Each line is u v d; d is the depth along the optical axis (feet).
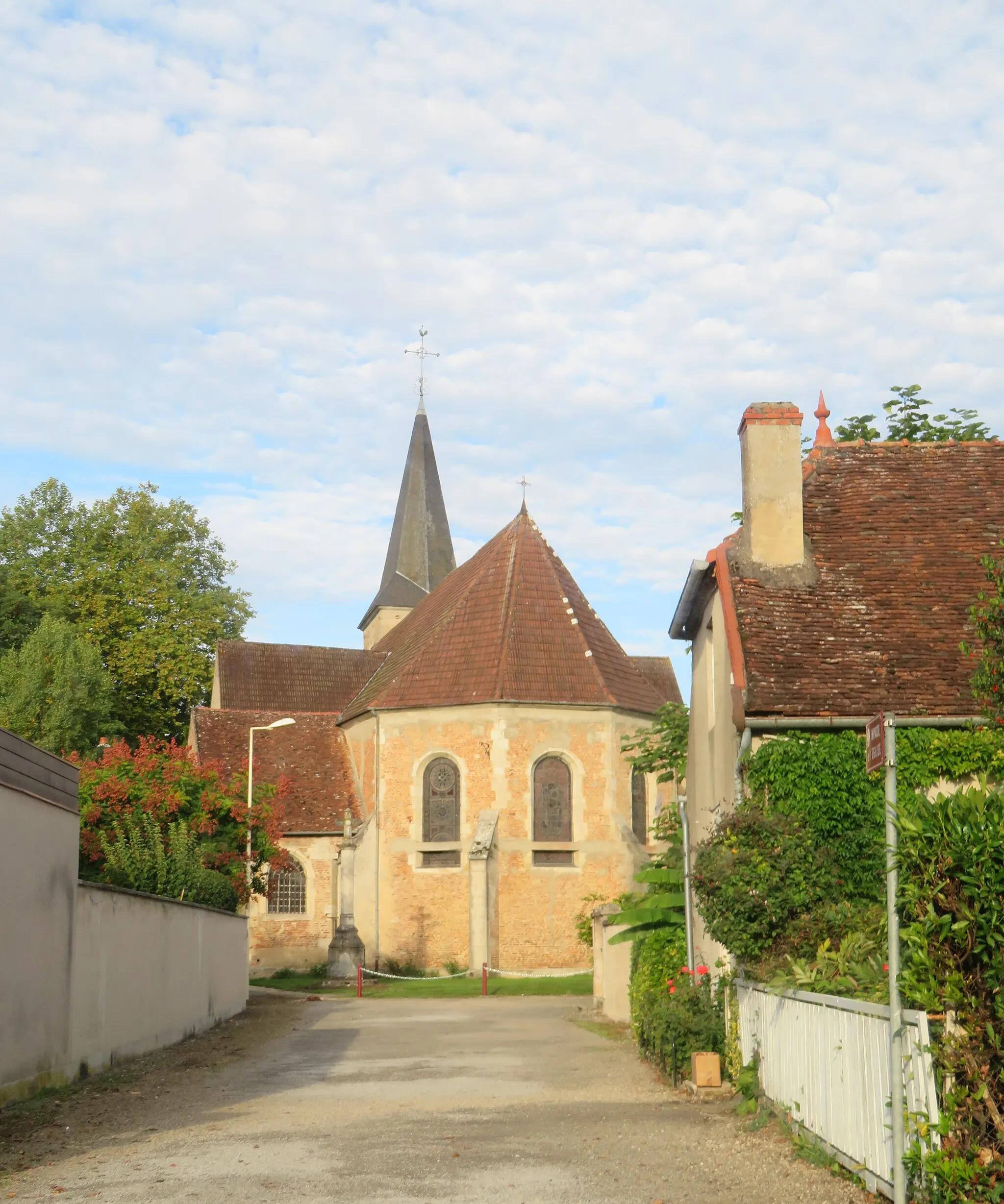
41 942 43.60
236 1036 66.95
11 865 40.86
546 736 128.16
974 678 41.24
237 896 91.30
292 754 145.07
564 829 127.75
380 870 130.00
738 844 41.63
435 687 131.44
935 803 24.61
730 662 51.37
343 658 177.68
